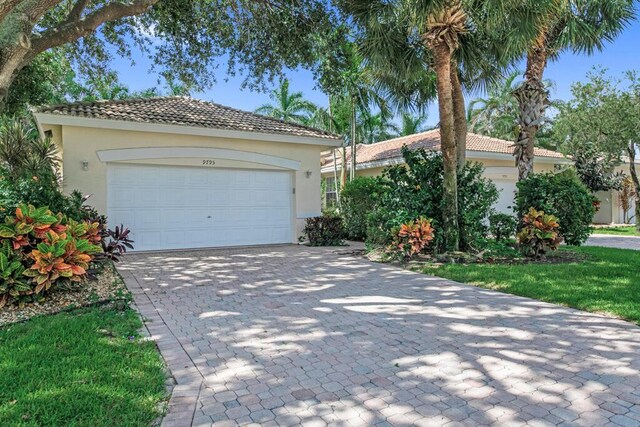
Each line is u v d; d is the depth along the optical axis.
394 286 7.48
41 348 4.20
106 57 13.72
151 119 11.97
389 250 10.69
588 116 18.33
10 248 5.64
